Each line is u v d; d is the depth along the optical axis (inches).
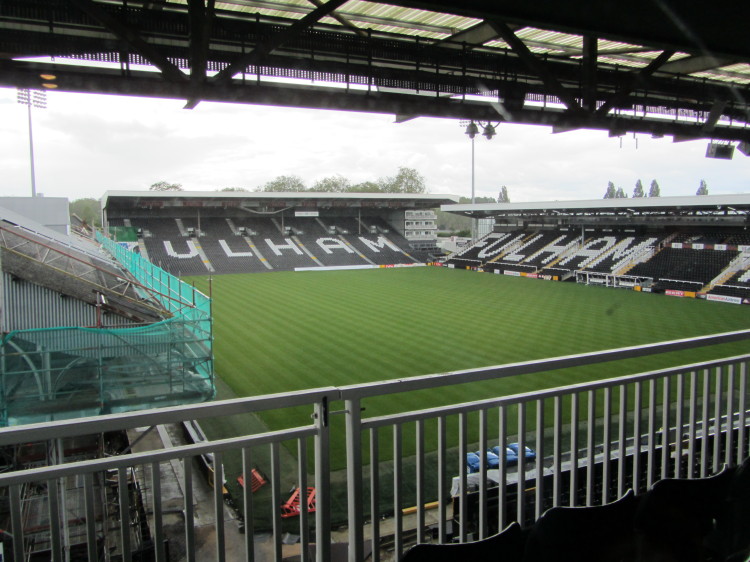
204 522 273.0
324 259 1920.5
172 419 65.4
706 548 98.7
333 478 333.7
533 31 215.5
